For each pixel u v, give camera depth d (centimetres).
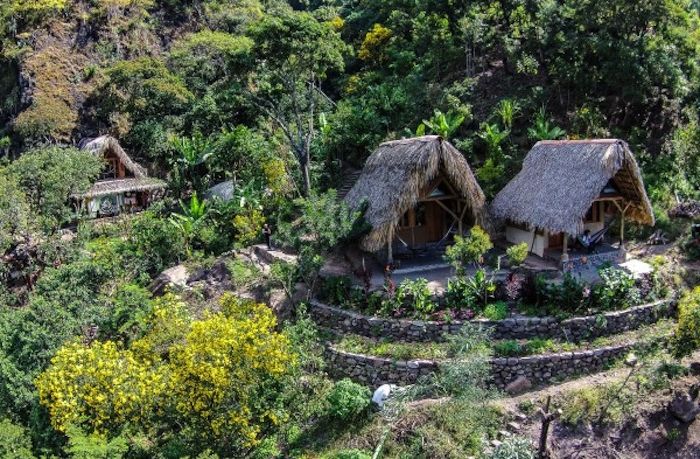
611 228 2661
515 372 1855
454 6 3934
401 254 2456
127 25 5303
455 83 3550
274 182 3152
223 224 2958
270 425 1712
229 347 1602
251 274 2478
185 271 2569
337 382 1856
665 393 1800
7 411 1759
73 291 2127
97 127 4634
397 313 2012
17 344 1883
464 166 2216
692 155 2867
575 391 1789
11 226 2639
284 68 3238
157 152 4047
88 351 1647
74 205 3469
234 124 4112
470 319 1977
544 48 3303
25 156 3059
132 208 3712
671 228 2614
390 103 3631
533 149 2527
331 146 3531
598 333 1977
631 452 1702
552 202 2197
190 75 4597
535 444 1666
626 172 2178
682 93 2977
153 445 1680
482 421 1697
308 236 2369
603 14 2967
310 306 2200
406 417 1717
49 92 4669
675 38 2983
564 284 2012
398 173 2248
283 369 1664
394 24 4338
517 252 2073
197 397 1577
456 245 2081
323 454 1692
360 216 2269
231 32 5716
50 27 5041
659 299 2120
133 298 2089
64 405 1548
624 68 2834
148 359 1764
